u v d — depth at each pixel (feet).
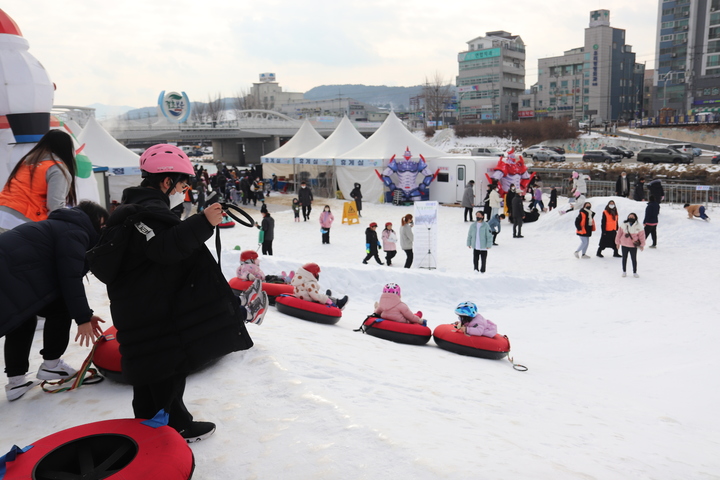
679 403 21.24
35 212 14.73
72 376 13.16
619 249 58.08
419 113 441.68
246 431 10.32
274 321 24.20
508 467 9.27
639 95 368.89
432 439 10.36
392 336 26.45
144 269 8.13
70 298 11.53
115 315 8.30
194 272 8.48
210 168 207.31
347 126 118.73
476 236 49.55
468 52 381.19
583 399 20.02
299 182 118.83
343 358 17.52
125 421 7.96
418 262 52.70
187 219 7.66
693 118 232.73
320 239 69.62
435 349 26.40
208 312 8.58
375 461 8.92
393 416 11.70
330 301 28.91
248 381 12.91
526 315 38.06
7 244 11.15
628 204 66.80
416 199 99.86
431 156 103.24
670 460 13.42
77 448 7.28
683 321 34.94
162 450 7.30
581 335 33.32
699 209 61.77
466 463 9.05
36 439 10.44
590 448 13.10
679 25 288.10
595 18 342.64
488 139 269.44
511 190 75.97
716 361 26.63
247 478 8.71
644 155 163.84
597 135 244.63
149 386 8.75
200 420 10.84
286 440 9.84
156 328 8.29
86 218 12.18
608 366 27.27
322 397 11.66
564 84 358.02
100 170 50.29
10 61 21.31
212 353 8.60
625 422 17.38
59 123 26.68
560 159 190.60
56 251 11.53
